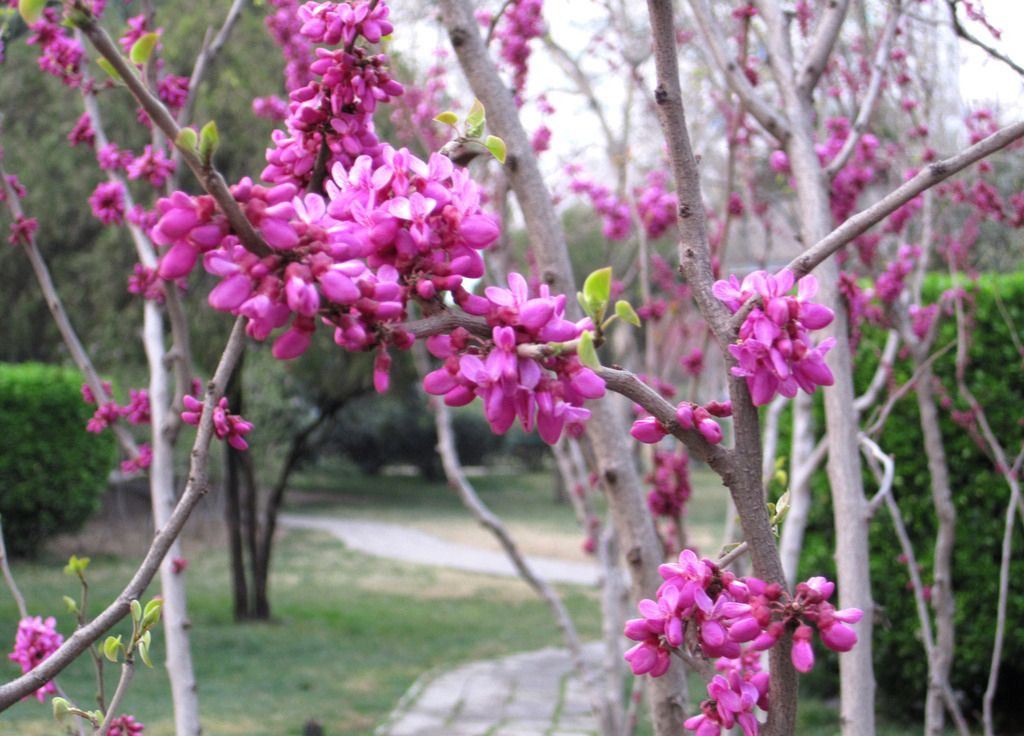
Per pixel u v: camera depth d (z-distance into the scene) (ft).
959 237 14.67
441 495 76.23
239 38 23.13
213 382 3.60
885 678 19.27
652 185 15.14
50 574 33.42
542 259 6.43
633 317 3.32
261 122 23.67
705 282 3.59
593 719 19.63
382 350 2.82
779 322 3.09
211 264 2.59
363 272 2.68
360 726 18.86
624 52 14.38
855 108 11.23
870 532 18.47
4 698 3.30
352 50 3.73
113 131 26.21
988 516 17.19
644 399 3.27
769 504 3.86
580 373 2.82
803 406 8.30
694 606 3.26
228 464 29.58
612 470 6.43
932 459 9.91
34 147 30.42
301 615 30.45
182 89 8.35
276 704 20.08
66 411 33.27
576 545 49.19
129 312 29.17
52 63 8.96
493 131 6.46
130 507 49.47
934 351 17.37
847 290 8.69
